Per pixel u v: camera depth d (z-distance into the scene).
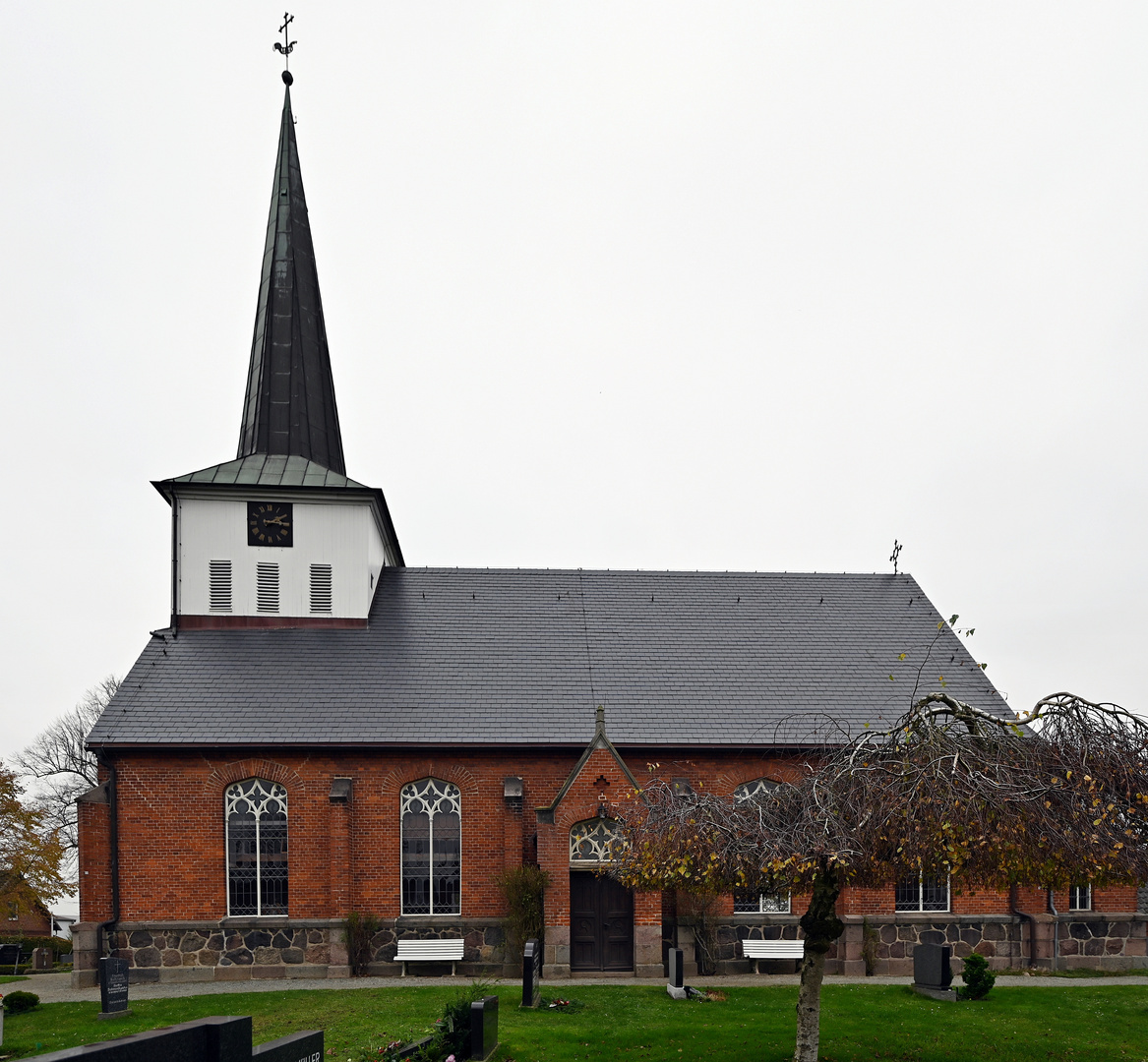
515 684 25.23
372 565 28.25
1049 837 12.29
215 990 20.56
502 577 30.19
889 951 23.31
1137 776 12.83
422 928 22.64
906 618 29.72
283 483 26.77
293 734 22.97
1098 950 23.81
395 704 24.17
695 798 14.70
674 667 26.52
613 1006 18.09
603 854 22.33
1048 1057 15.22
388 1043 14.92
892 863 12.96
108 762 22.80
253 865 22.89
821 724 24.64
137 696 23.73
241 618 26.53
